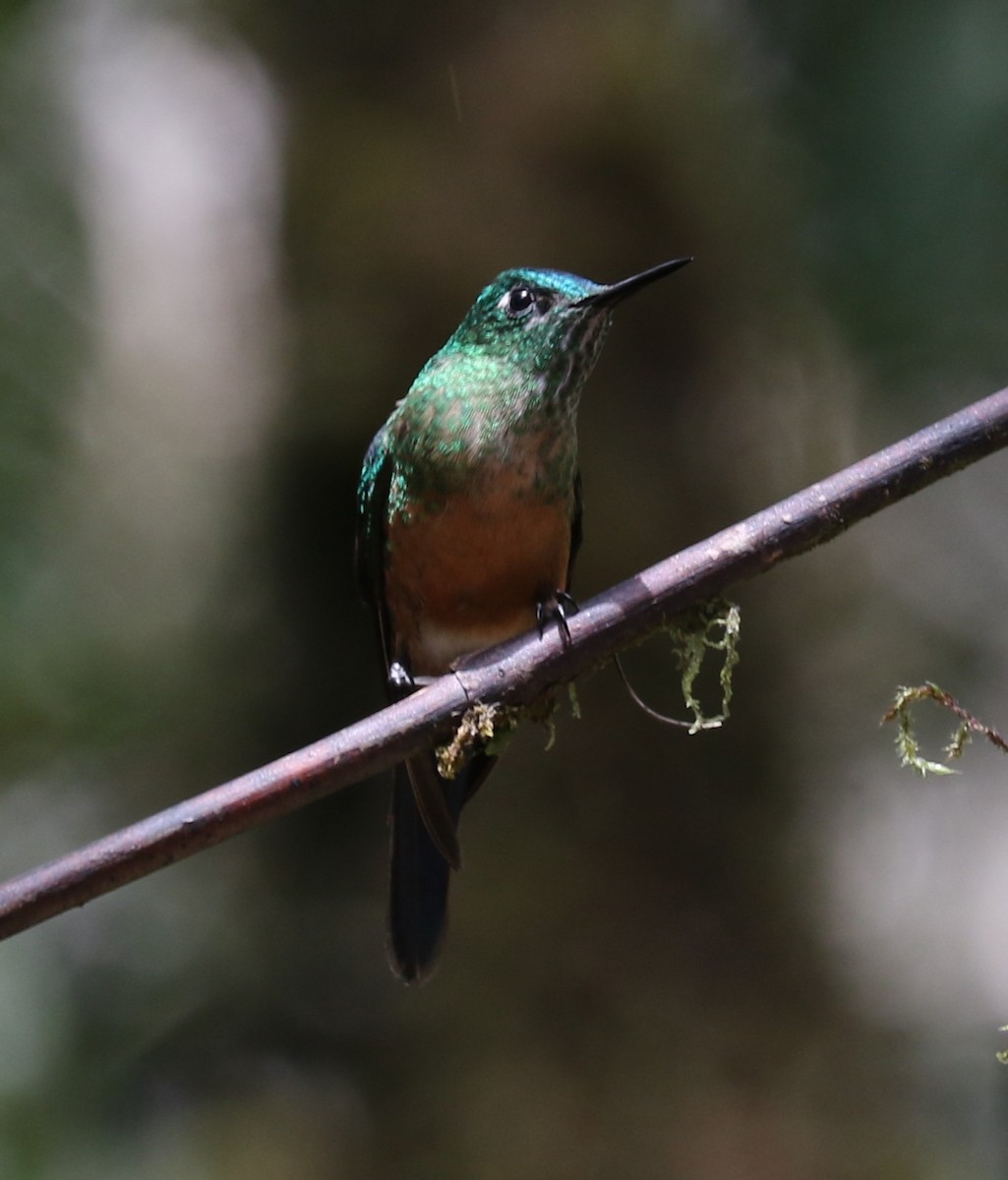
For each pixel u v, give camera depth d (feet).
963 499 49.19
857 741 39.58
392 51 37.40
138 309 40.88
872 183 36.91
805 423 38.40
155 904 39.06
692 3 39.34
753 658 36.35
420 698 19.12
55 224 39.09
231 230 40.45
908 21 36.32
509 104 36.76
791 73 38.29
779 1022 34.32
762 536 19.03
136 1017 38.06
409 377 36.29
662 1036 33.68
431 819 24.91
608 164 36.73
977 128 35.45
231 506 38.78
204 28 40.22
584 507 35.06
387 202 36.32
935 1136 35.60
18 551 38.27
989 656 42.83
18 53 39.27
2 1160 35.78
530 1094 33.14
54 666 39.14
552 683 19.60
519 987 33.81
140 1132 36.06
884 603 42.86
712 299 37.19
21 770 39.93
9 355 37.91
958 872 47.50
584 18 37.19
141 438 39.96
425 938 26.68
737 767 35.45
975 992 42.98
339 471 36.91
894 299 37.09
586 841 34.53
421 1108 33.42
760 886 35.01
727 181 38.06
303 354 36.52
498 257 36.11
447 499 24.59
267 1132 34.27
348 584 37.19
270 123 38.78
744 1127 33.17
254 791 17.54
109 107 42.34
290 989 35.60
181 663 39.24
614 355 36.42
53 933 39.42
